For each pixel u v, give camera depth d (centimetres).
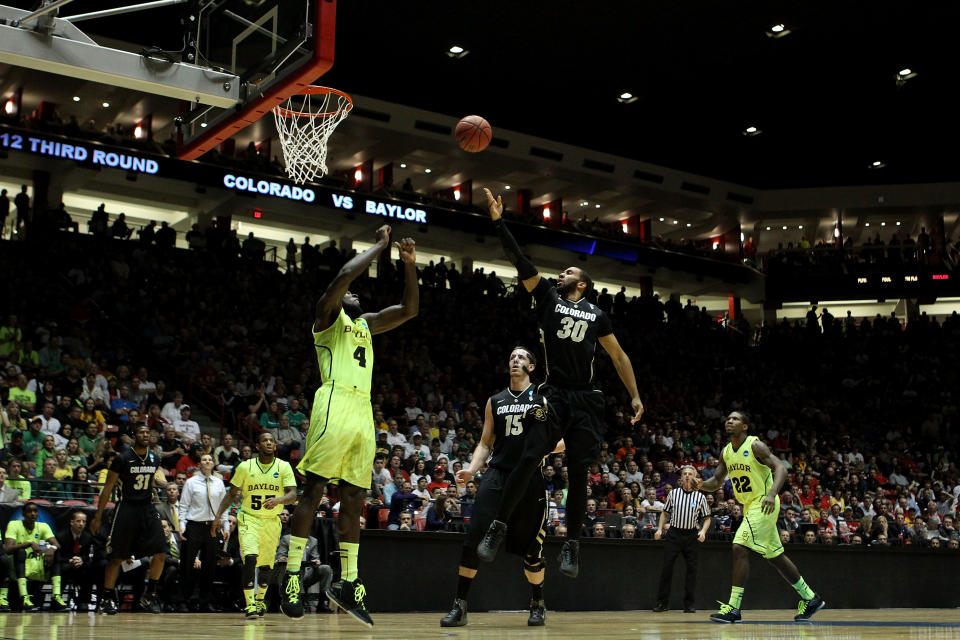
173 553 1012
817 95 2383
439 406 1817
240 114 804
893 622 785
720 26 2059
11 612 897
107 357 1606
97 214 2075
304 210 2316
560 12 2005
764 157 2788
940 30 2058
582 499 541
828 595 1209
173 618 735
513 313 2452
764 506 784
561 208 2906
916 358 2661
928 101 2408
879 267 2883
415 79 2334
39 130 1952
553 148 2669
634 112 2495
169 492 1028
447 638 433
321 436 493
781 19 2023
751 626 654
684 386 2380
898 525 1641
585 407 545
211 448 1235
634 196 2891
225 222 2342
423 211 2441
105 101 2291
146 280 1912
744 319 2975
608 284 3114
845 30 2067
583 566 1057
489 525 578
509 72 2284
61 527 977
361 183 2597
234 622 649
